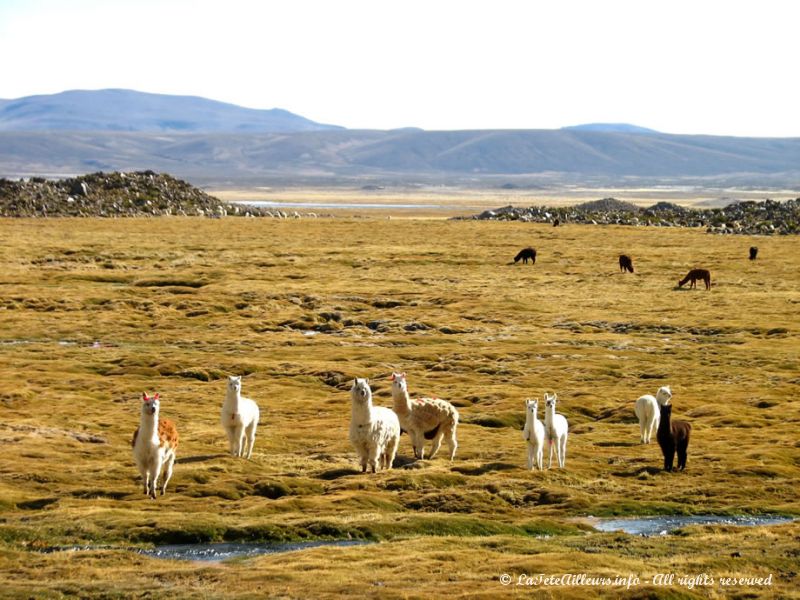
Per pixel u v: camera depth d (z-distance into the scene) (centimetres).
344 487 3431
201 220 19075
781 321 8625
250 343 7706
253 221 19350
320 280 11462
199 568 2392
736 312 9169
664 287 11062
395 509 3191
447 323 8694
